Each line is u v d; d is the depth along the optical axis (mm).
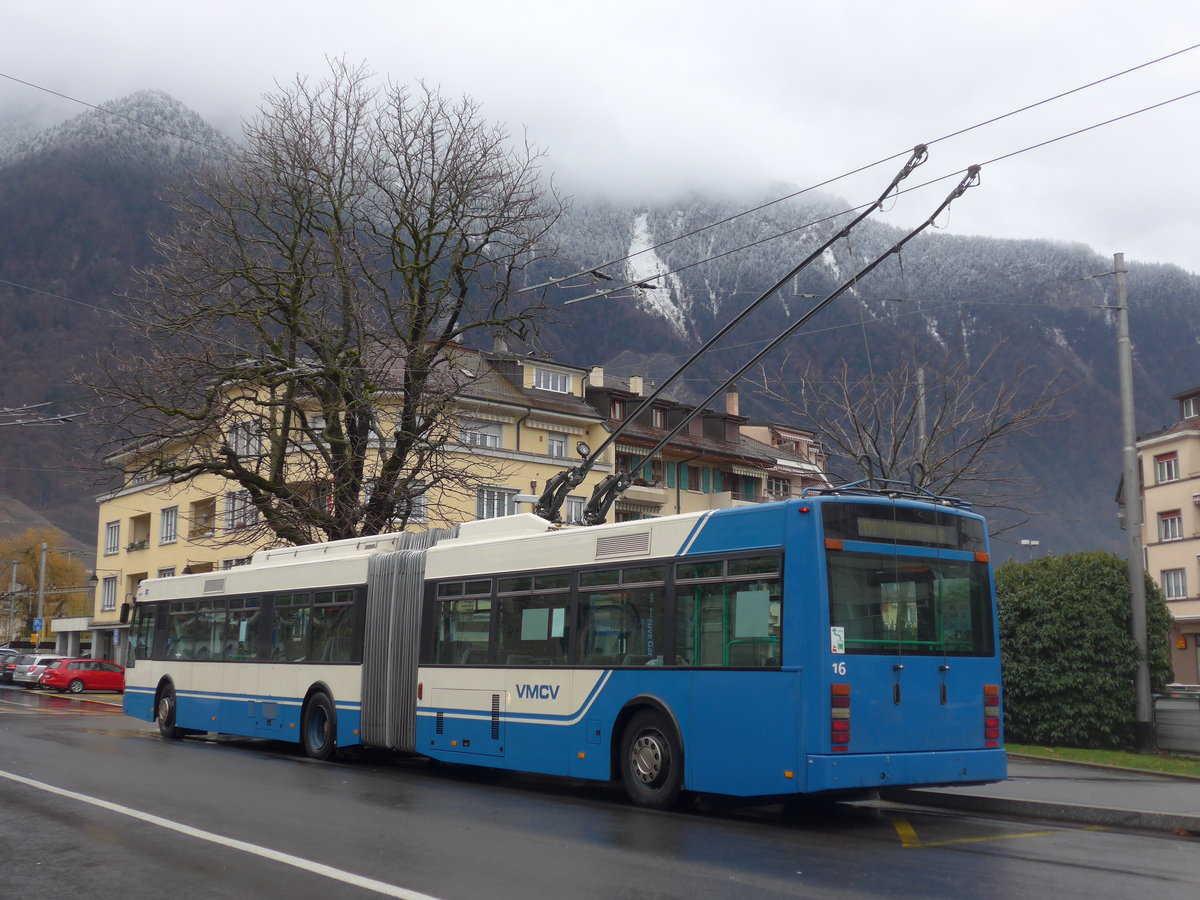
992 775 11586
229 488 43312
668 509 56281
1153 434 51469
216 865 8438
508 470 46438
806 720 10539
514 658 14172
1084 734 21641
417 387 28062
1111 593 22016
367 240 28953
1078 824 11578
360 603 17281
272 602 19484
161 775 14477
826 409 28375
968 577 11906
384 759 18312
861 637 10914
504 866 8453
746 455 60344
